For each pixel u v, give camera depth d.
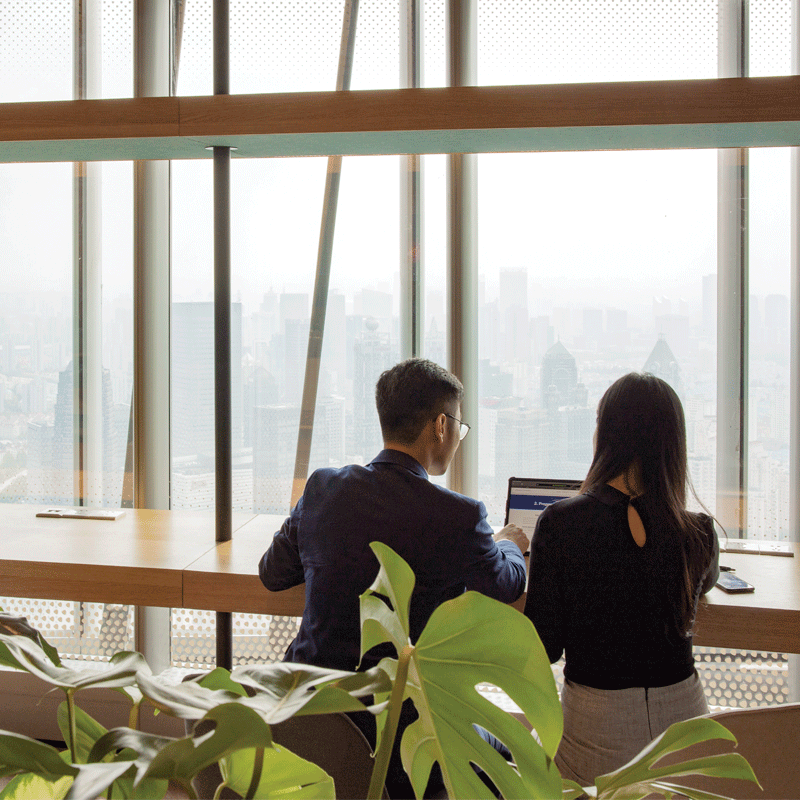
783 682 2.42
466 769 0.54
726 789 0.87
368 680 0.50
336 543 1.41
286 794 0.56
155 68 2.68
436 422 1.58
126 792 0.49
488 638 0.50
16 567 2.00
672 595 1.36
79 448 2.82
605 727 1.35
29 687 2.61
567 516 1.40
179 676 0.59
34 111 1.97
